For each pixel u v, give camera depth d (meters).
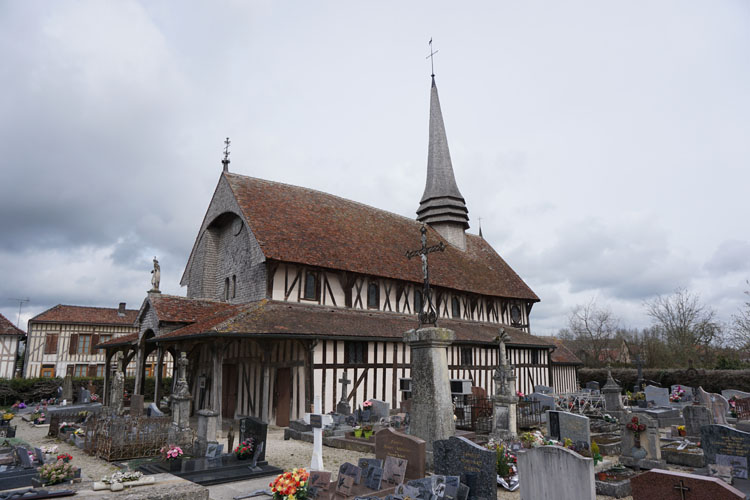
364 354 19.08
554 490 6.90
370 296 21.95
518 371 27.41
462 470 7.50
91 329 38.94
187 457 10.50
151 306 19.81
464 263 30.19
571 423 11.38
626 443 10.82
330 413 15.87
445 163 34.34
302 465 10.95
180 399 12.32
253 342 19.47
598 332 48.19
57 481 7.63
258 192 22.38
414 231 29.45
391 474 8.05
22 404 24.16
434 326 9.76
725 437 9.00
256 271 19.44
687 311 40.09
